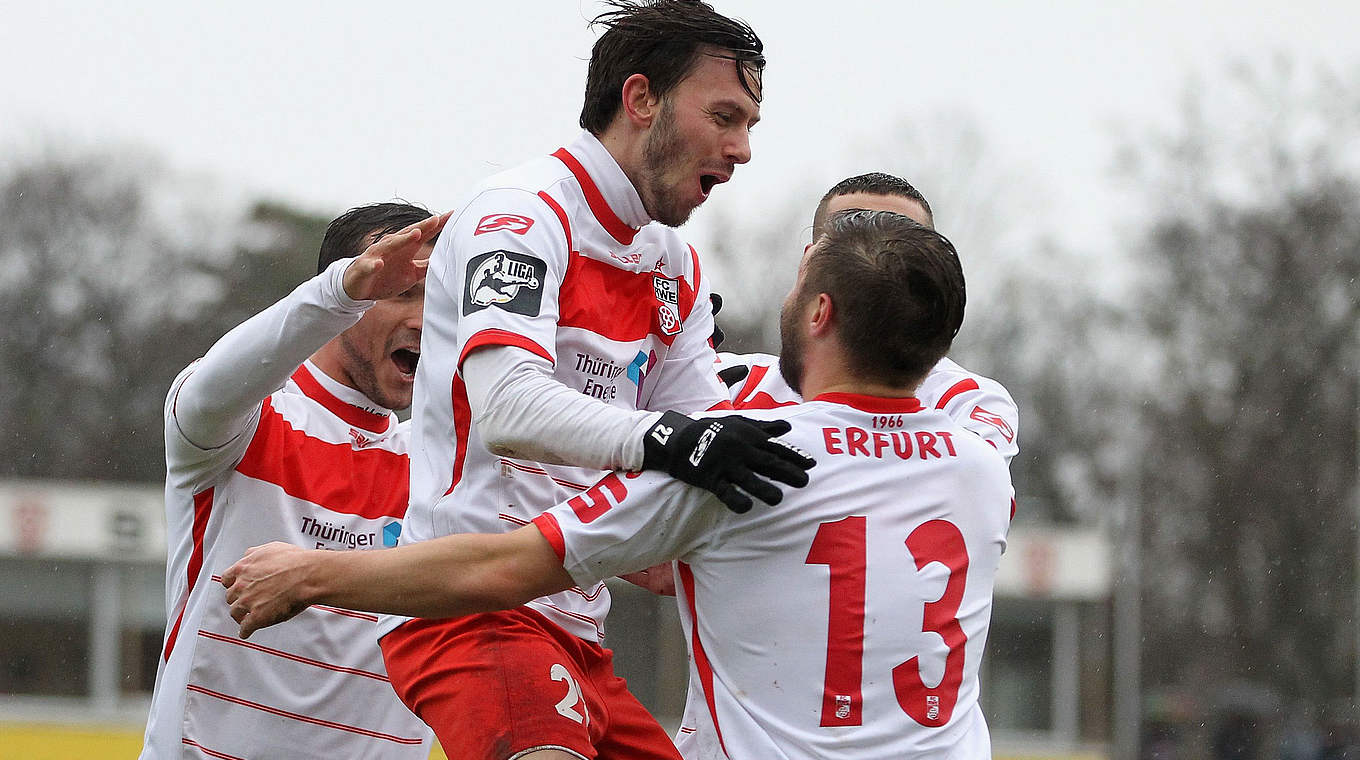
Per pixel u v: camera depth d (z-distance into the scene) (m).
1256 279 111.62
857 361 11.71
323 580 11.42
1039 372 114.25
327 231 16.84
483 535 11.44
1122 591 101.00
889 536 11.49
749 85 13.24
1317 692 113.94
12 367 109.38
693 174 13.20
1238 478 114.19
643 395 14.25
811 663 11.34
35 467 106.50
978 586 11.91
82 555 63.50
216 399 14.30
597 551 11.35
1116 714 88.06
